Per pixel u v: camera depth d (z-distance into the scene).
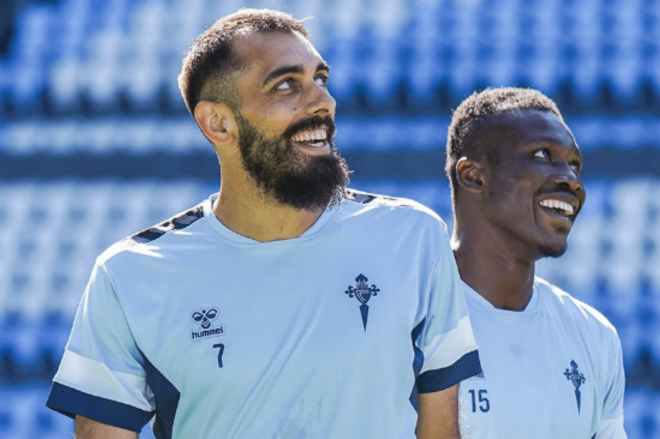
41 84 46.47
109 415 8.80
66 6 50.53
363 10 48.09
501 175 12.39
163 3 49.94
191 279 9.02
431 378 9.32
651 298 37.00
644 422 33.75
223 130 9.23
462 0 47.94
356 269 9.07
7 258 40.91
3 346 38.09
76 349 9.01
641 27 45.69
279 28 9.27
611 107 42.19
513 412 11.66
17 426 36.22
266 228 9.20
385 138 41.00
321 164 9.01
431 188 39.25
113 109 45.28
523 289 12.48
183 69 9.80
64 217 41.62
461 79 43.91
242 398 8.62
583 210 39.47
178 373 8.76
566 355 12.34
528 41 45.53
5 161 43.09
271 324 8.77
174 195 41.56
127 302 8.92
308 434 8.53
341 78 44.25
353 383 8.64
